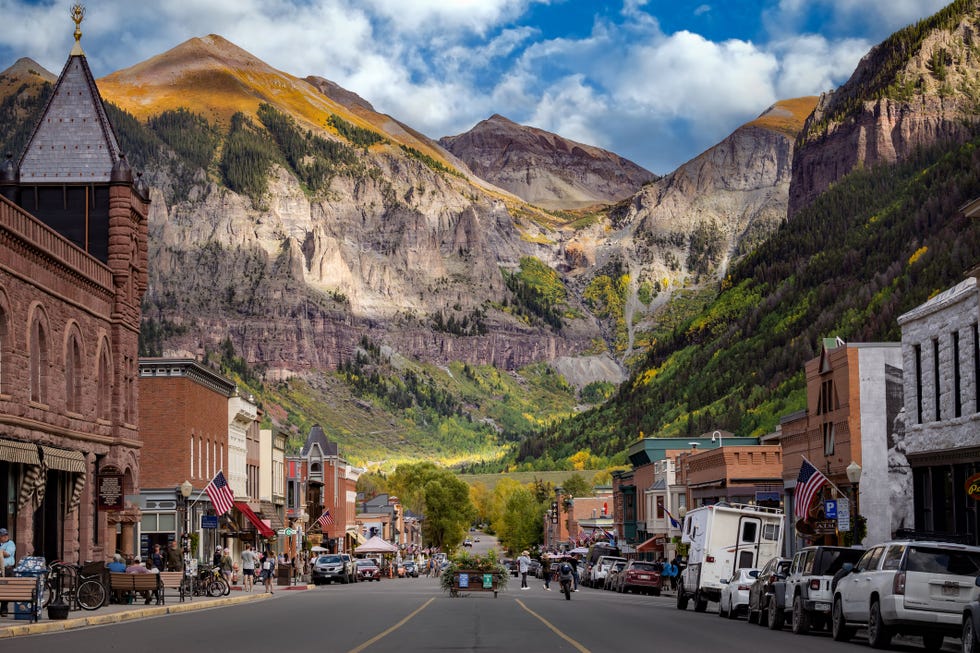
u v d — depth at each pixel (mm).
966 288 45156
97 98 60625
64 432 49281
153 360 73500
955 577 25344
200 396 77875
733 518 49094
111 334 57062
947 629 25219
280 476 113188
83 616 35031
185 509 73625
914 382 50594
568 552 130875
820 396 69000
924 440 49125
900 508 62000
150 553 71875
